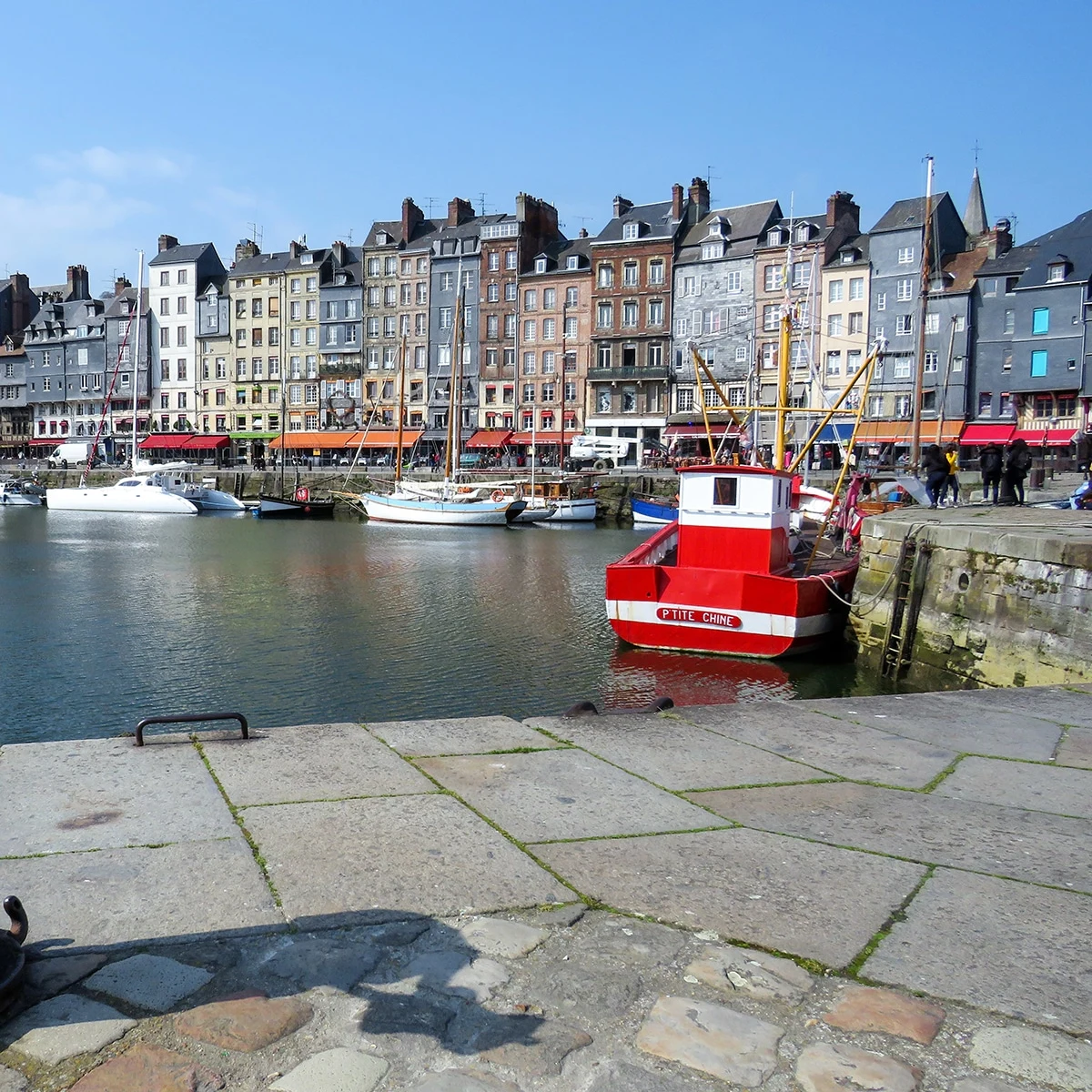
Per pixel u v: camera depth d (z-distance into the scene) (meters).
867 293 63.91
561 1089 2.73
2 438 102.19
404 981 3.23
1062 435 54.44
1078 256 57.47
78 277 104.06
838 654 17.17
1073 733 6.46
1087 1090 2.73
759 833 4.61
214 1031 2.94
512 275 78.88
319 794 5.00
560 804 4.94
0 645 18.56
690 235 73.06
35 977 3.21
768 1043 2.93
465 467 71.44
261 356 89.81
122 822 4.55
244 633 19.81
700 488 17.09
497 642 18.81
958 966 3.37
